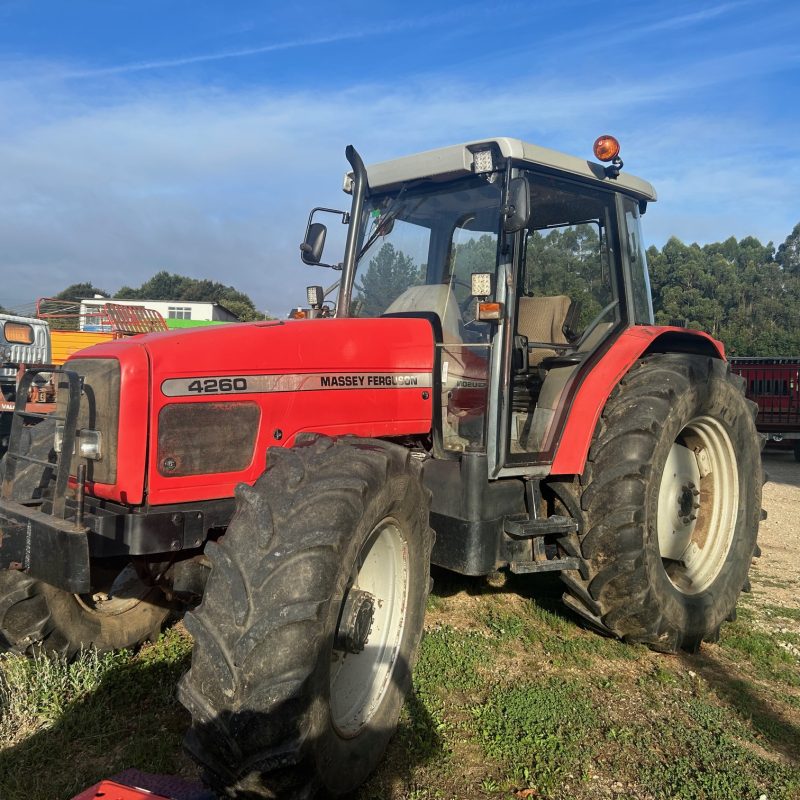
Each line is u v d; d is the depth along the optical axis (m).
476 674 3.46
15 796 2.43
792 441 14.33
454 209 3.81
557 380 3.86
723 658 3.90
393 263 3.98
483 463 3.31
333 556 2.25
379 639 2.79
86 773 2.59
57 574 2.50
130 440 2.70
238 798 2.16
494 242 3.60
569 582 3.73
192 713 2.15
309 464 2.47
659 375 3.90
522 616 4.23
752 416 4.47
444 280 3.79
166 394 2.78
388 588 2.85
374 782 2.62
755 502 4.44
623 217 4.28
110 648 3.40
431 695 3.22
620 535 3.56
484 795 2.59
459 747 2.86
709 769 2.78
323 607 2.20
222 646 2.14
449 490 3.36
